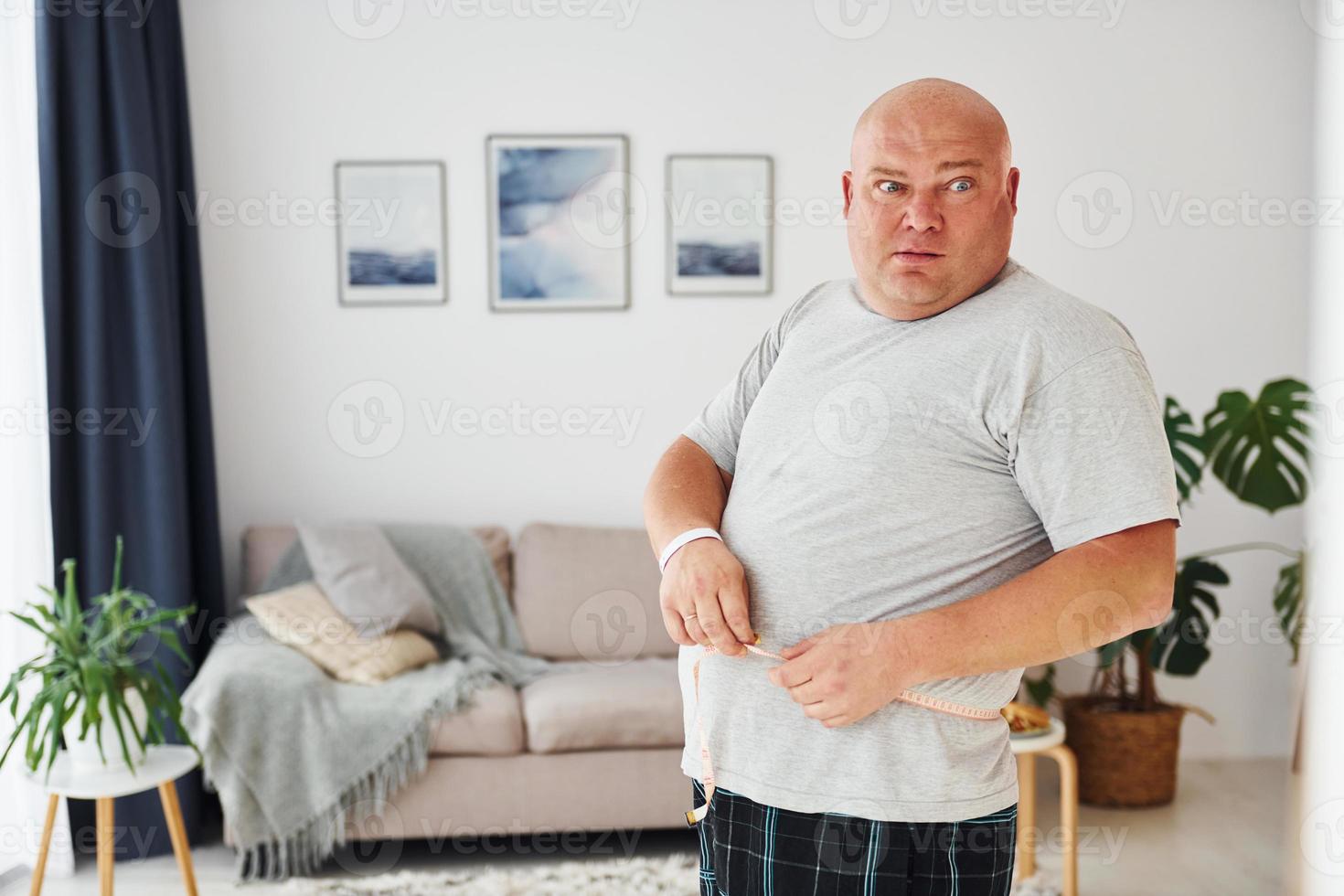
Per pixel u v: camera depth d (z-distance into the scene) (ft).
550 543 11.78
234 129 11.90
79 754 7.82
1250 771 12.16
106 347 10.05
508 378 12.32
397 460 12.25
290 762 9.29
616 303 12.32
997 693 3.71
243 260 11.98
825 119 12.32
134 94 10.14
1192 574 11.08
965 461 3.62
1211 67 12.42
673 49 12.21
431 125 12.09
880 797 3.61
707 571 3.84
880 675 3.42
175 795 8.13
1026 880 9.14
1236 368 12.63
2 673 9.17
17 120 9.36
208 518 11.49
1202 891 9.04
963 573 3.63
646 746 9.78
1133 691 12.40
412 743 9.47
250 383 12.05
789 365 4.10
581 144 12.19
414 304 12.18
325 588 10.71
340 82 11.99
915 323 3.76
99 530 9.98
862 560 3.70
